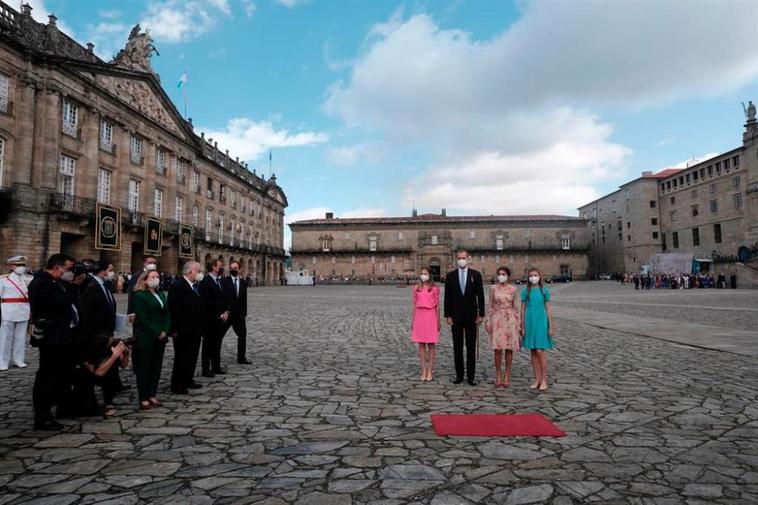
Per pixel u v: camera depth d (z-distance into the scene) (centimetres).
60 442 491
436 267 8506
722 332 1341
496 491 373
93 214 3366
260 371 858
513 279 8412
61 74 3180
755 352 1023
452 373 847
